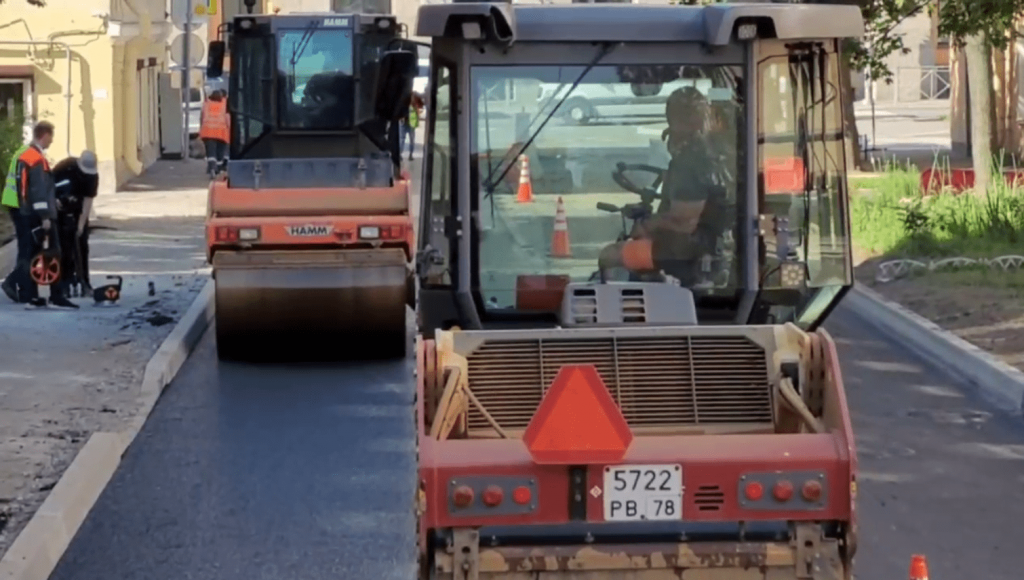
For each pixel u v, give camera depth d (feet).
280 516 40.52
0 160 108.27
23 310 73.77
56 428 49.19
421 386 28.96
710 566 27.22
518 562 27.17
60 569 36.37
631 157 36.76
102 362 60.54
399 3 216.13
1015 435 48.57
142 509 41.39
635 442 27.50
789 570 27.43
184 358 64.39
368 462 46.14
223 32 75.51
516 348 30.37
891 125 202.39
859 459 45.83
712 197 36.78
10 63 133.28
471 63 36.45
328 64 73.15
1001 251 81.10
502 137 36.73
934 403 53.42
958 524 38.99
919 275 77.15
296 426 51.19
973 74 100.99
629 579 27.27
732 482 27.27
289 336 62.64
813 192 36.83
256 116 73.10
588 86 36.52
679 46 36.27
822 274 37.09
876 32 99.96
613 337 30.48
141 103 159.02
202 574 35.78
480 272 37.22
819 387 29.58
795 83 36.55
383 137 73.51
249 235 61.26
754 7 35.58
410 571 35.78
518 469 27.09
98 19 133.18
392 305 62.39
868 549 36.96
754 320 37.27
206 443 48.91
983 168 100.89
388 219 61.57
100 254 96.68
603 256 37.06
